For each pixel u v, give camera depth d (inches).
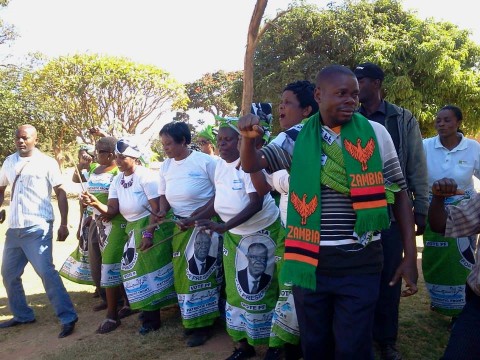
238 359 161.8
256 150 106.3
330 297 103.9
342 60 611.2
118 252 196.1
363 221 97.3
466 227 111.5
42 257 196.4
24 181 196.5
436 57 569.6
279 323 140.6
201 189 180.4
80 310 225.8
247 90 414.3
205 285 177.3
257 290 155.9
